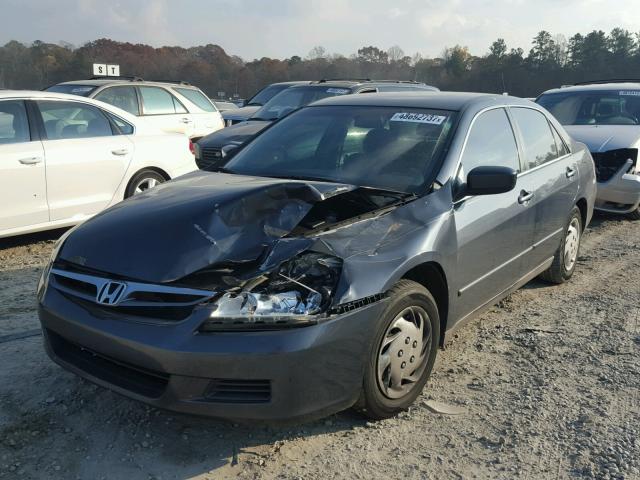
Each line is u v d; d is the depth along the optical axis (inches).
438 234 136.7
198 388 107.5
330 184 141.0
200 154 262.8
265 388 109.0
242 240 119.3
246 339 106.6
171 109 452.8
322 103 193.6
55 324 121.3
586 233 309.9
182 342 106.1
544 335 178.9
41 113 251.6
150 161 287.3
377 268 120.5
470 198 152.3
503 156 174.1
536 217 185.3
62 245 130.0
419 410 136.3
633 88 370.3
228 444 122.0
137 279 112.6
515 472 115.3
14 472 111.2
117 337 110.6
